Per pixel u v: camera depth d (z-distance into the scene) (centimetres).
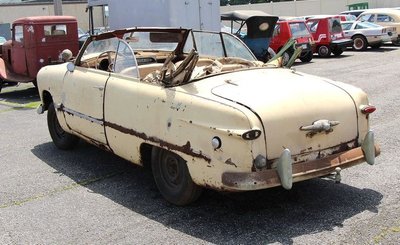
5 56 1386
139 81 516
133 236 437
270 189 526
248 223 452
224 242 417
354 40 2323
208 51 646
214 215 471
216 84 471
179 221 462
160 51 646
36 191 558
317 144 446
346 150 468
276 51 1841
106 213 489
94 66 631
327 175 465
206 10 1404
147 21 1384
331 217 455
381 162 606
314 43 1953
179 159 473
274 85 465
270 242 412
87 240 434
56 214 491
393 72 1445
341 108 463
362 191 516
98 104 567
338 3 4456
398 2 4156
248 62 588
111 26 1480
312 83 482
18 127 908
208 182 436
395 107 932
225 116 419
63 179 594
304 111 438
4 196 546
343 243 404
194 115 441
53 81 672
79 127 618
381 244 400
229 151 415
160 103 475
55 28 1316
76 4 4125
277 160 423
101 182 579
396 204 478
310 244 405
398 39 2417
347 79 1341
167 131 468
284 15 4753
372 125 798
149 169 618
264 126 416
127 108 518
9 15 3841
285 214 467
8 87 1519
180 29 625
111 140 554
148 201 514
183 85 477
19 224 472
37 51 1296
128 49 546
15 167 650
